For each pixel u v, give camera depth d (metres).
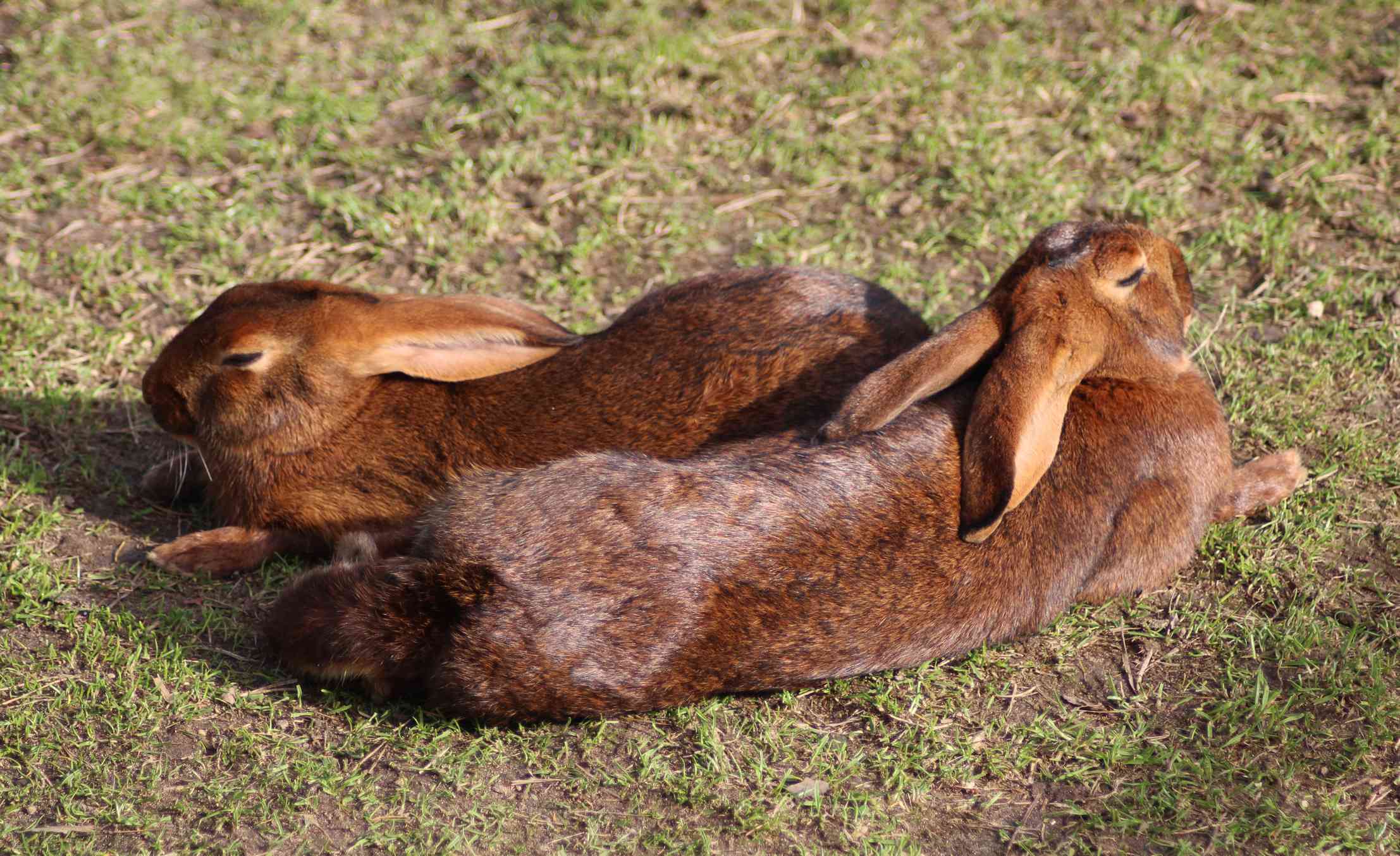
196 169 13.48
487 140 13.88
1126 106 13.92
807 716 7.96
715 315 9.37
